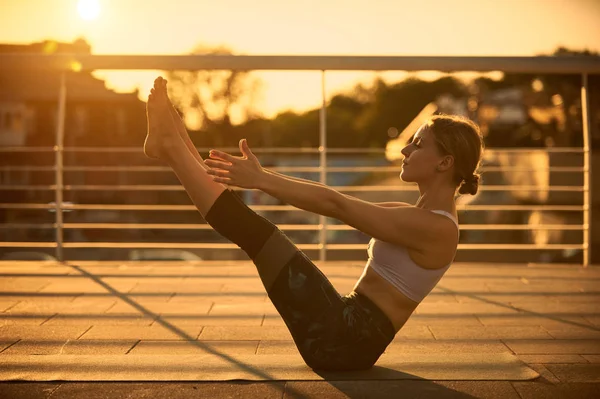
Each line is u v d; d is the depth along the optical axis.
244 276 4.70
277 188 2.37
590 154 5.22
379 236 2.47
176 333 3.20
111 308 3.70
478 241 17.52
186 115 28.20
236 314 3.58
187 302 3.87
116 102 22.75
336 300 2.56
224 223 2.47
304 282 2.52
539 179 15.77
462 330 3.31
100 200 21.94
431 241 2.48
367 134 39.06
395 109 38.72
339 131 39.19
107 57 4.74
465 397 2.33
